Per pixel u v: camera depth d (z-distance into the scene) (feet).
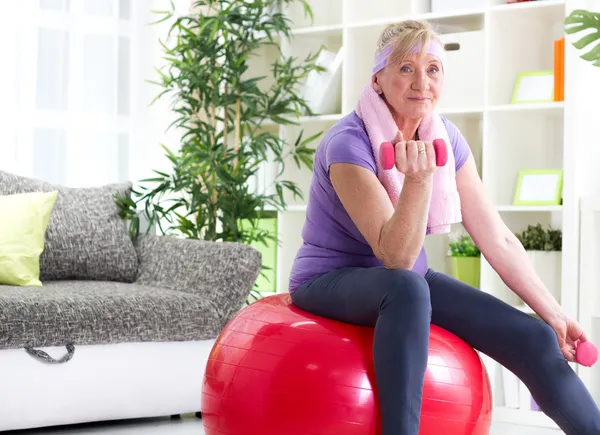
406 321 6.31
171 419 10.57
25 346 9.17
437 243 12.69
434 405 6.65
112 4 14.11
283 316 7.11
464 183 7.80
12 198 11.03
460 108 11.71
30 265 10.73
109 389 9.73
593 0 11.32
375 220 6.58
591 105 11.19
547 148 12.22
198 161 12.89
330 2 13.56
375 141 7.04
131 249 11.84
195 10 14.33
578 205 10.81
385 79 7.11
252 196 13.73
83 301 9.59
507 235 7.75
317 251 7.39
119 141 14.23
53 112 13.57
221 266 10.57
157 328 9.92
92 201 11.92
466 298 7.34
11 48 13.10
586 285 10.68
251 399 6.77
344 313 6.89
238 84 13.08
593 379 10.75
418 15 12.12
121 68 14.24
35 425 9.33
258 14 13.03
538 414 10.93
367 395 6.48
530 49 12.15
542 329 7.10
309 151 12.98
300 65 13.65
